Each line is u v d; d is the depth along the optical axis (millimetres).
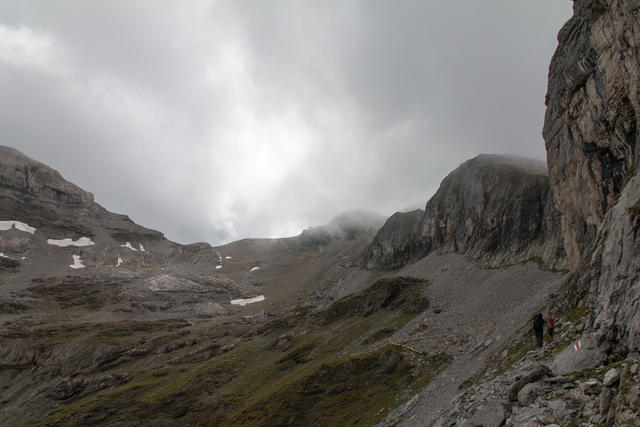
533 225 136375
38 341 191375
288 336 155875
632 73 44156
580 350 27531
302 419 87375
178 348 185375
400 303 146250
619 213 33906
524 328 58281
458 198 196875
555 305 49656
